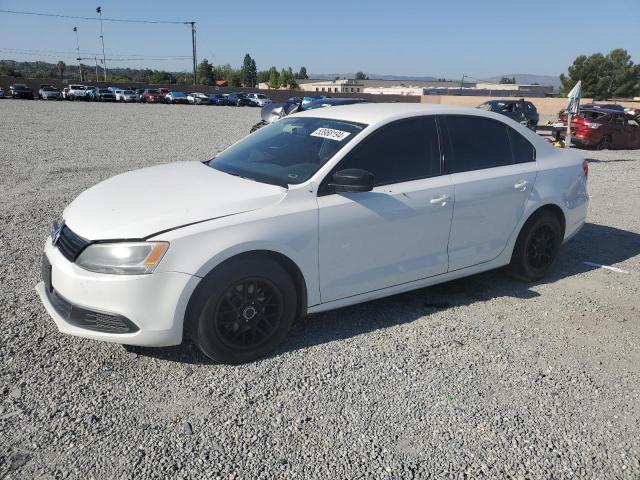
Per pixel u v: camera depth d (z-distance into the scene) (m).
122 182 4.07
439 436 2.92
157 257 3.18
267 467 2.64
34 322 3.98
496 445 2.87
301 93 72.12
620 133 18.84
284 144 4.31
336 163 3.83
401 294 4.81
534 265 5.09
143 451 2.71
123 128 21.83
